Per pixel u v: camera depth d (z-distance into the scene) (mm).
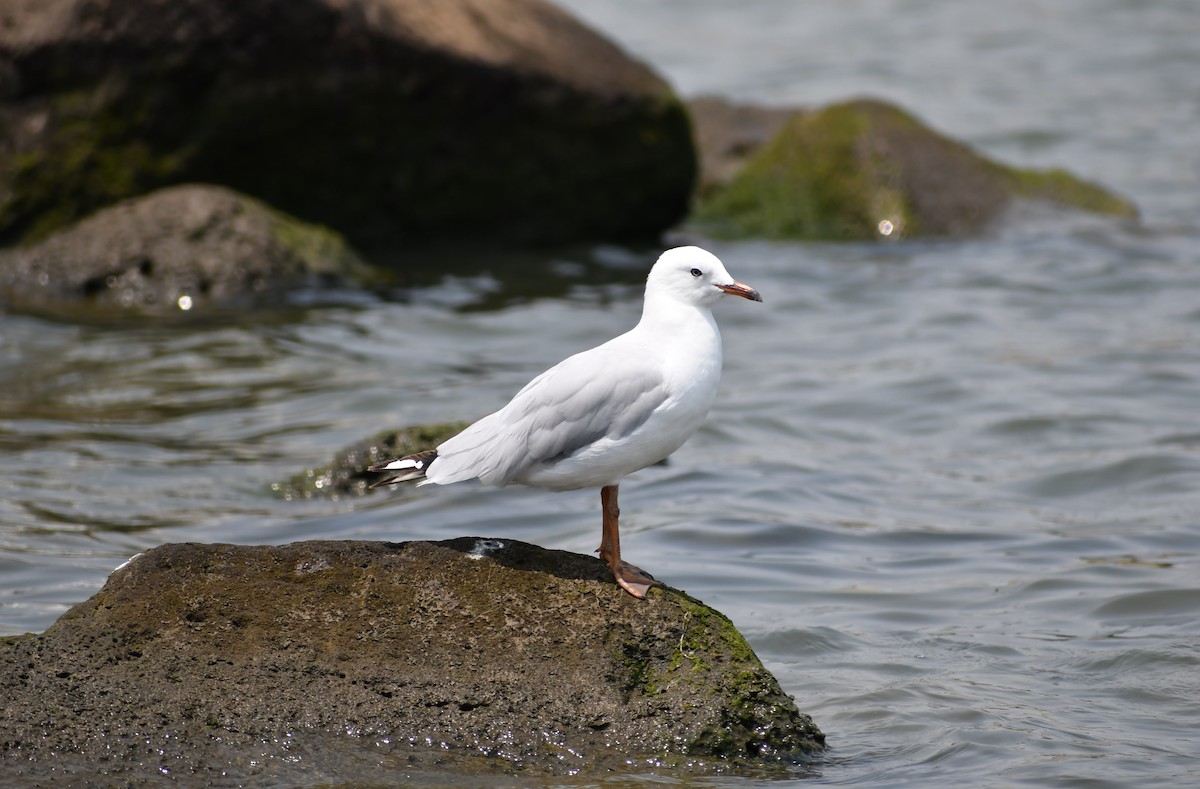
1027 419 15453
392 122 21250
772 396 16469
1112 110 33812
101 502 12562
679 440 8328
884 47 41406
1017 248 22875
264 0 20188
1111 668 9664
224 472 13391
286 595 8211
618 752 7828
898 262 22203
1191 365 17250
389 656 8016
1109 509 13094
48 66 20109
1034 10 45656
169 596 8188
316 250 19781
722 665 8125
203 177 20594
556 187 22594
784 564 11656
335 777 7520
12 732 7520
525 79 21859
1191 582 11141
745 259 22547
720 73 38500
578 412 8062
